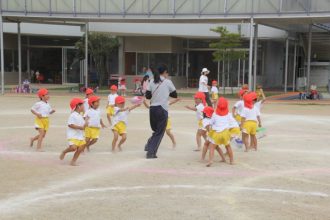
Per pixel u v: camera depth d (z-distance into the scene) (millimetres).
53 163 8859
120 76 32625
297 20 22781
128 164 8836
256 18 22375
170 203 6383
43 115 10133
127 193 6871
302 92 25359
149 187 7211
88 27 29562
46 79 37281
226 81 33156
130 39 33125
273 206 6293
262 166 8766
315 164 8977
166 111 9398
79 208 6141
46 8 25016
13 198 6570
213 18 23062
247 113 10172
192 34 31344
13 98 23688
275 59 34750
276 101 22953
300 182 7602
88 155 9680
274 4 21891
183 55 34219
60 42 36406
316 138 12156
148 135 12383
